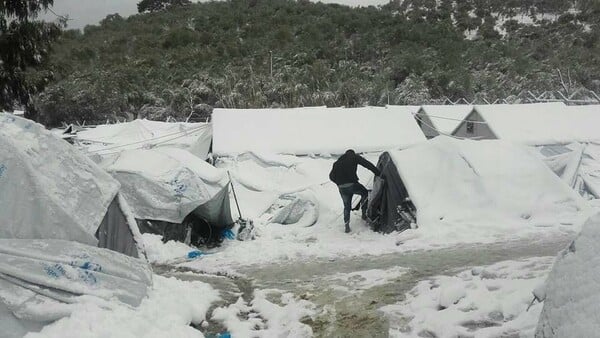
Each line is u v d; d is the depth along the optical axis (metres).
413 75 56.41
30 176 6.03
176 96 53.28
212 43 73.81
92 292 5.57
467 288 6.39
